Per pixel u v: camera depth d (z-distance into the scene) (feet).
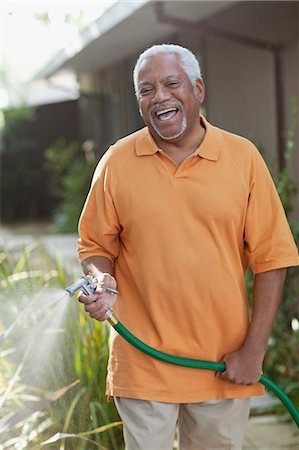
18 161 56.08
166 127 8.67
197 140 8.98
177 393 9.00
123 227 9.10
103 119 44.47
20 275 13.70
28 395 10.78
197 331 8.98
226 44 24.53
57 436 10.15
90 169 44.06
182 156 8.94
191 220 8.80
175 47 8.78
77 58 36.68
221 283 8.88
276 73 20.88
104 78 42.45
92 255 9.37
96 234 9.32
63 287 13.19
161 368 8.99
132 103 37.65
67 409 10.76
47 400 10.66
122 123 39.45
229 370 9.00
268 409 14.29
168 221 8.78
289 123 20.30
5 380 10.96
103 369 11.94
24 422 10.71
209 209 8.73
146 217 8.82
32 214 56.39
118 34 28.17
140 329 9.11
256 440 13.03
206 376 9.09
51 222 51.98
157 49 8.73
